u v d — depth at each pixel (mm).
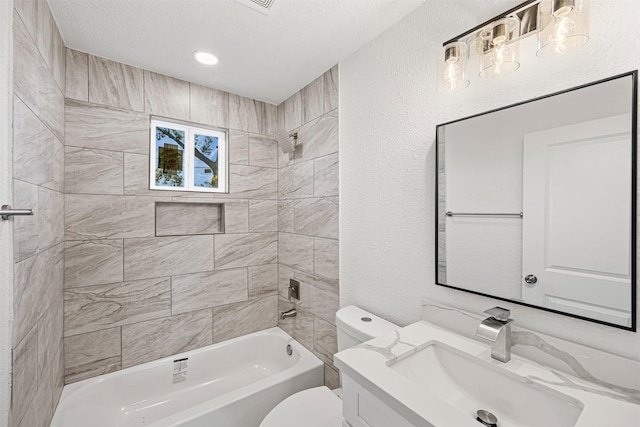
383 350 1027
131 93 1844
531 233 964
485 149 1080
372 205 1575
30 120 1059
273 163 2459
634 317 776
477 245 1108
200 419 1436
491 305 1080
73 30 1479
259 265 2385
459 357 1041
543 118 933
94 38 1553
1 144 804
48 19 1273
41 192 1196
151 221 1923
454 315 1176
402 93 1403
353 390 934
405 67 1388
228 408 1523
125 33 1509
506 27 943
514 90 1011
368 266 1604
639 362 769
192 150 2180
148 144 1908
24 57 999
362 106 1633
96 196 1733
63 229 1612
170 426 1357
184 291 2051
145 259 1903
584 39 813
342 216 1786
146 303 1909
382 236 1518
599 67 834
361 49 1636
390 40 1460
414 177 1354
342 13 1364
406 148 1389
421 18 1314
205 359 2086
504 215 1030
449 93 1208
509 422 876
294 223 2252
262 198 2400
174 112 2004
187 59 1772
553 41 821
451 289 1205
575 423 733
